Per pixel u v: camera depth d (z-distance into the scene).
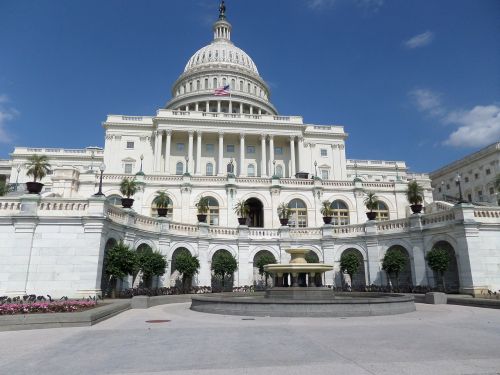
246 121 61.56
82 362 6.85
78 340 9.05
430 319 12.71
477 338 9.05
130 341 8.88
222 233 30.17
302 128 63.41
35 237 18.45
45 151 69.19
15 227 18.38
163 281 26.02
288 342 8.63
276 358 7.09
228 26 103.19
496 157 65.38
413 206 26.98
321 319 12.91
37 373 6.13
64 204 19.19
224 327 11.11
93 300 16.27
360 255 29.09
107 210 20.59
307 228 31.17
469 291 20.95
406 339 8.93
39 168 24.56
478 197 69.19
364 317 13.35
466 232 21.67
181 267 25.06
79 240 18.78
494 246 21.67
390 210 39.03
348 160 75.12
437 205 38.22
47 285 18.05
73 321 11.34
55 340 9.05
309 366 6.46
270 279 30.00
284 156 64.75
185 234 27.95
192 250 28.30
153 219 25.98
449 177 77.25
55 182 35.41
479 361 6.76
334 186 39.03
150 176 36.72
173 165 60.97
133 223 23.91
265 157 61.28
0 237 18.28
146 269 22.44
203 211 30.98
